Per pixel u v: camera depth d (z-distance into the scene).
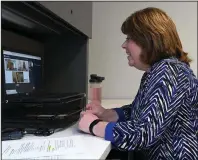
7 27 1.38
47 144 0.89
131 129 0.93
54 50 1.83
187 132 1.03
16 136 0.96
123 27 1.19
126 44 1.18
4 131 1.00
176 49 1.14
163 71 0.98
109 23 2.67
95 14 2.68
